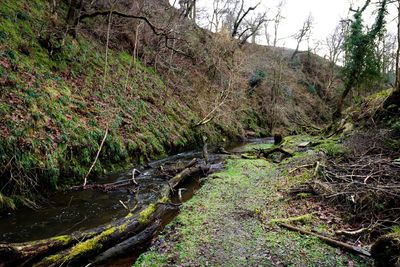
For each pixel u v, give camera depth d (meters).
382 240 4.82
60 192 8.79
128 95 15.56
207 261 5.46
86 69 14.16
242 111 29.25
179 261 5.46
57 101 10.73
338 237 6.22
